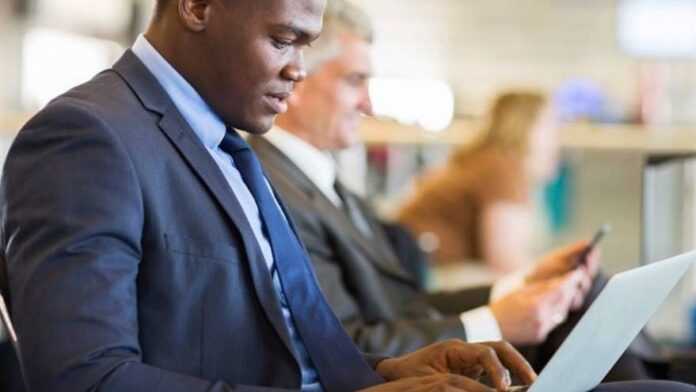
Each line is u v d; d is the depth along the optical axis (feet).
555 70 21.22
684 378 9.08
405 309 9.51
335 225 8.99
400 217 17.67
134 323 5.35
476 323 8.57
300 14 5.91
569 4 21.13
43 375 5.08
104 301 5.21
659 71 20.59
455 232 17.48
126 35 18.76
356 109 9.80
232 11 5.92
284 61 6.01
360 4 21.08
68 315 5.14
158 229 5.64
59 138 5.50
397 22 21.13
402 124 18.54
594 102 19.90
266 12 5.89
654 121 19.77
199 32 6.01
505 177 17.54
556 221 19.70
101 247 5.32
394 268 9.63
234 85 6.02
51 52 18.04
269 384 5.80
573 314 9.00
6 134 16.49
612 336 5.73
